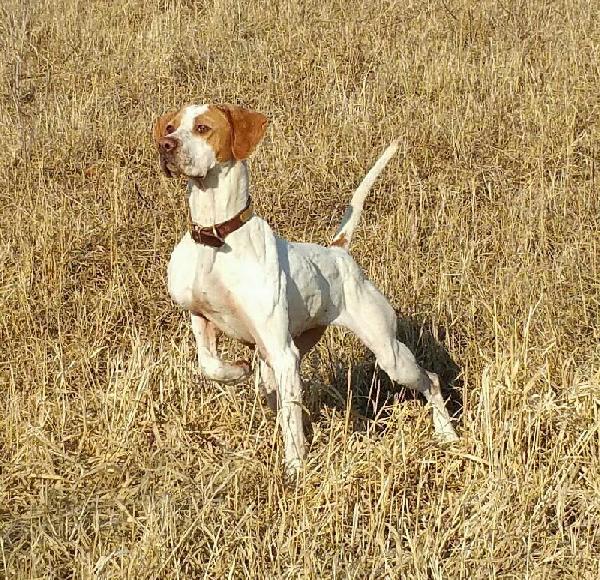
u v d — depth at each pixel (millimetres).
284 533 5188
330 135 8164
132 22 11133
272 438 5523
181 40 10320
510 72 9312
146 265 6938
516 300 6504
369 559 5105
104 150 7945
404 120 8336
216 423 5816
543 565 5105
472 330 6402
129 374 5891
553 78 9086
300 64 9672
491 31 10539
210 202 5395
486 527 5199
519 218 7262
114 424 5723
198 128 5344
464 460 5523
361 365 6301
